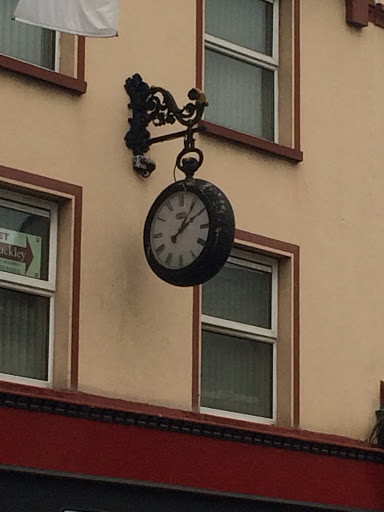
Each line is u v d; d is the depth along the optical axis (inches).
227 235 565.0
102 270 584.4
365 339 669.9
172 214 575.8
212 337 626.2
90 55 595.2
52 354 574.9
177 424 583.5
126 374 584.4
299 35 669.9
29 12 547.8
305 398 642.2
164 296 600.7
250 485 604.1
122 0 609.6
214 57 650.2
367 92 693.9
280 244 644.1
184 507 589.6
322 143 669.9
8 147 566.6
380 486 649.0
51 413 550.9
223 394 625.3
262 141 642.8
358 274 673.0
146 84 597.9
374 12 703.7
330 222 666.2
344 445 637.3
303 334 646.5
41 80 578.2
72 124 585.3
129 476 568.4
